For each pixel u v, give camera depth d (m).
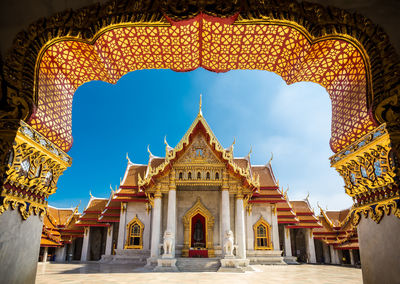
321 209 43.53
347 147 6.36
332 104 7.50
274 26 6.15
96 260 36.81
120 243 29.11
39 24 5.70
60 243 35.28
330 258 39.69
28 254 5.94
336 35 5.65
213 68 8.14
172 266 20.28
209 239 23.69
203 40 7.00
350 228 37.41
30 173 5.84
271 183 31.98
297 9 5.67
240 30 6.44
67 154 7.26
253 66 7.93
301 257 40.66
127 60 7.52
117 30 6.18
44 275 17.52
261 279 15.85
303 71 7.38
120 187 30.91
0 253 5.08
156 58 7.51
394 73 5.19
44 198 6.66
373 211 5.77
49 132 6.53
